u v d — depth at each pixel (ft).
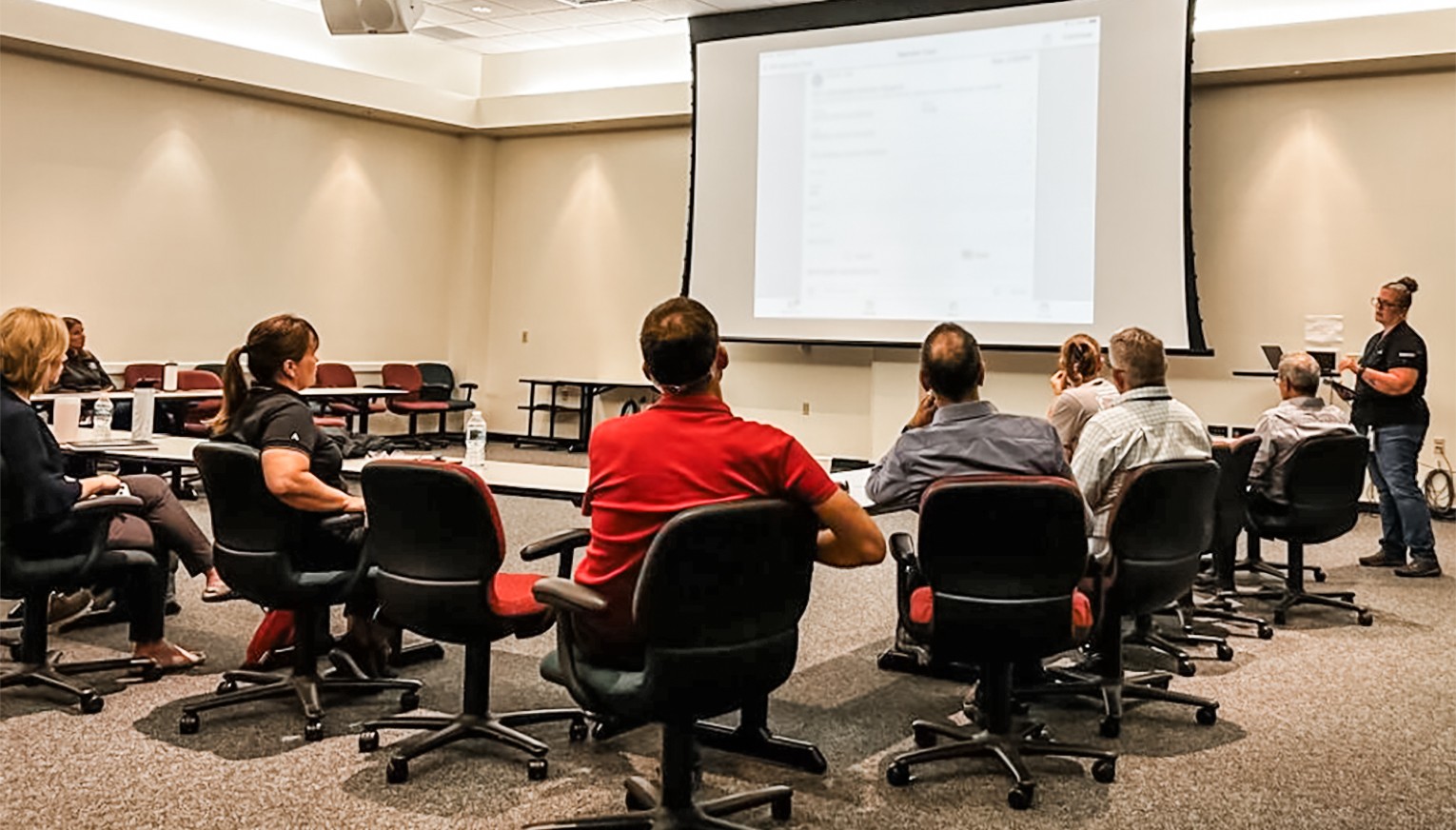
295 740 9.32
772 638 6.86
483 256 35.04
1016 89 24.76
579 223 33.81
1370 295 24.02
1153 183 23.52
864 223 26.61
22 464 9.36
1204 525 9.84
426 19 29.48
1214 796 8.46
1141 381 10.16
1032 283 24.88
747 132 27.78
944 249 25.76
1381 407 17.37
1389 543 17.74
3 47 24.63
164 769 8.60
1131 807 8.23
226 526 9.55
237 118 29.12
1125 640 12.33
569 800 8.17
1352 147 24.08
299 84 28.96
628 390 33.17
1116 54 23.71
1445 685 11.43
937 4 25.39
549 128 33.30
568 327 34.14
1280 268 24.81
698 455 6.77
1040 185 24.64
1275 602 14.94
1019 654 8.26
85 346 25.70
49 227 25.71
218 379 25.54
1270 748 9.53
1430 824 7.95
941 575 8.23
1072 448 12.26
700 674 6.57
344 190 31.81
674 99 30.32
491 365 35.27
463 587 8.32
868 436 28.53
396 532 8.45
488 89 33.91
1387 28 22.53
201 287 28.63
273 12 28.89
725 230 28.25
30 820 7.57
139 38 25.80
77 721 9.66
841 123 26.68
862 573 16.92
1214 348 25.45
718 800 7.55
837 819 7.98
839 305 27.02
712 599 6.51
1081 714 10.48
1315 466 13.84
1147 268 23.70
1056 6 24.20
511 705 10.28
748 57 27.66
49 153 25.61
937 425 9.05
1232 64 23.90
